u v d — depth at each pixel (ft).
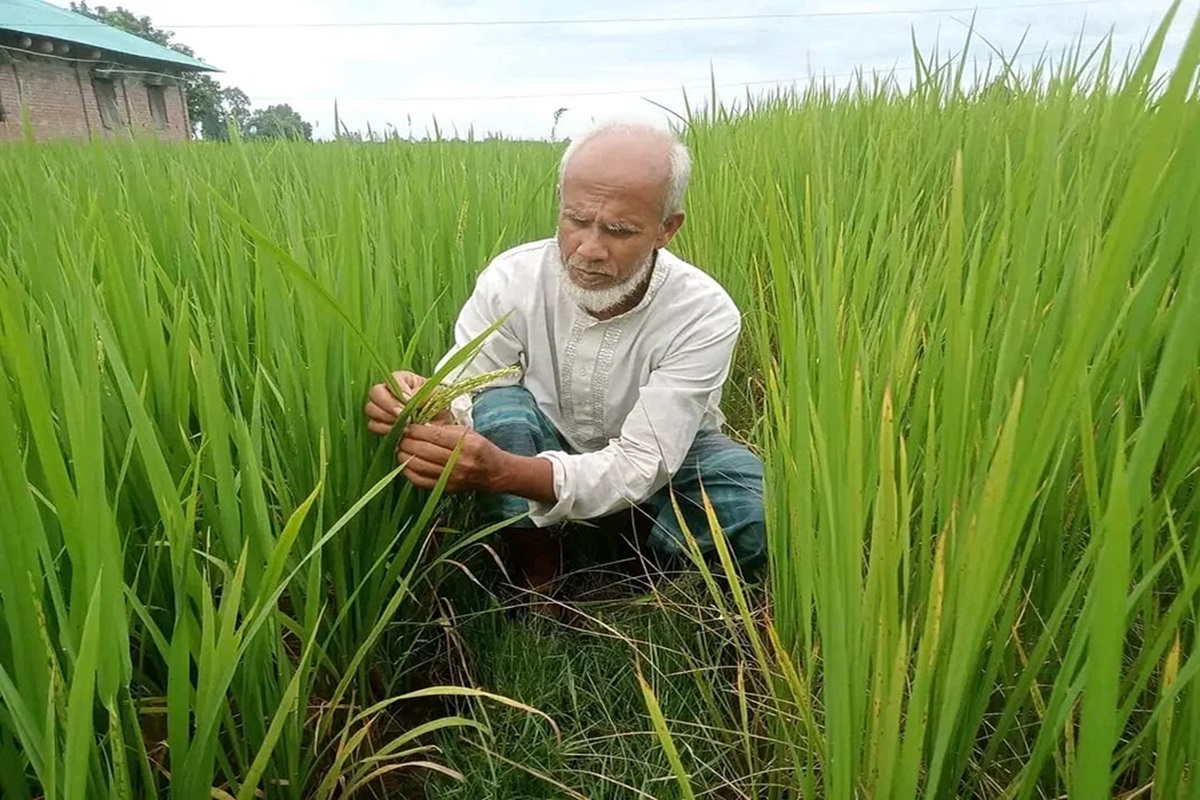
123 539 4.46
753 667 5.40
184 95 90.12
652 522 7.43
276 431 5.21
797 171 10.29
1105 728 2.19
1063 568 3.97
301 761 4.60
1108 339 3.00
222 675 3.43
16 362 2.94
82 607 3.19
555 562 7.05
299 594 5.08
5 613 3.17
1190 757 2.92
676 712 5.27
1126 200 2.19
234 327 5.74
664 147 5.98
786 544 4.51
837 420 3.03
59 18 76.18
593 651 5.86
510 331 7.02
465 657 6.04
